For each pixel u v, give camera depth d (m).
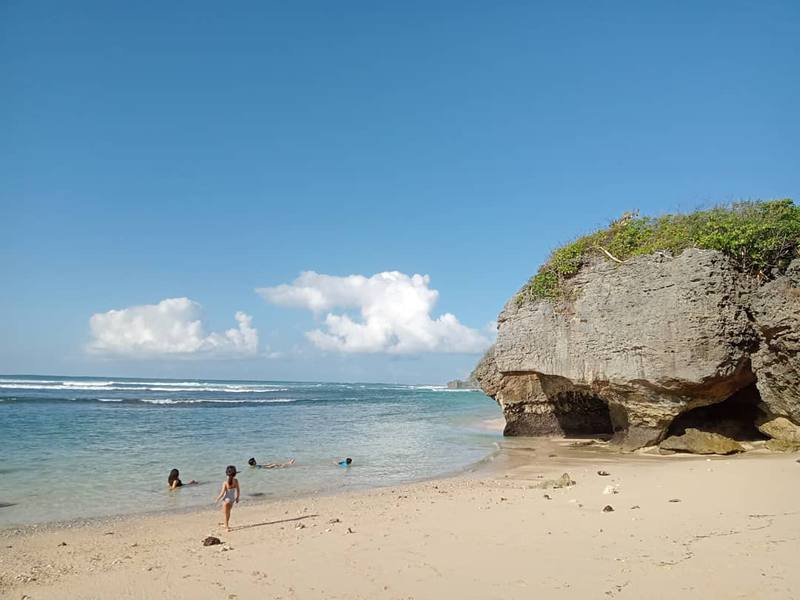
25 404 48.31
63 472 17.95
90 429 29.84
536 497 12.88
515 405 28.09
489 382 29.08
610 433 27.16
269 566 8.20
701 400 18.91
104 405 49.62
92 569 8.66
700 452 18.81
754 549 7.63
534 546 8.45
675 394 18.95
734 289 18.17
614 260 21.34
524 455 21.86
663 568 7.09
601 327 20.97
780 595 6.05
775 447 18.17
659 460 18.50
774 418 18.66
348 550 8.85
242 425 34.91
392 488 16.03
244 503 14.24
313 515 12.37
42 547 10.27
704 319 17.89
